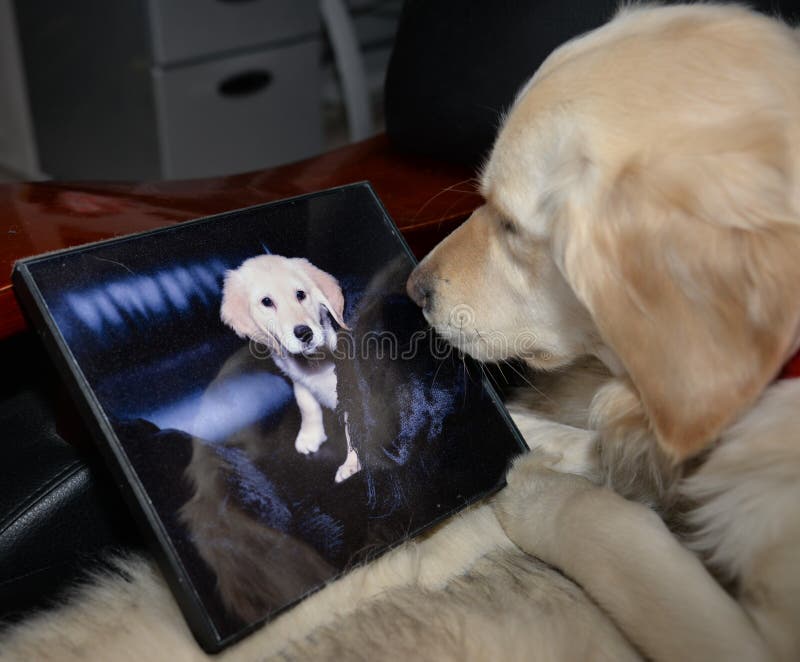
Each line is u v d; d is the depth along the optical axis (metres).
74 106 2.83
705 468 0.91
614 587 0.81
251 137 2.77
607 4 1.19
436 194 1.21
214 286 0.81
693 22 0.90
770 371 0.76
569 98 0.88
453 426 0.94
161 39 2.40
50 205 1.02
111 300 0.74
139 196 1.10
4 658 0.75
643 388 0.80
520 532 0.93
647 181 0.79
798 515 0.81
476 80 1.29
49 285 0.72
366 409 0.88
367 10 3.48
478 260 1.01
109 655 0.75
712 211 0.77
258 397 0.80
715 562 0.88
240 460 0.77
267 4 2.60
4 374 0.89
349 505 0.82
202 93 2.58
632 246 0.79
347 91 2.84
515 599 0.83
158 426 0.73
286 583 0.76
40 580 0.84
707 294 0.77
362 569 0.81
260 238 0.87
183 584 0.70
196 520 0.72
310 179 1.27
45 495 0.84
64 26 2.69
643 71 0.85
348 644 0.76
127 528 0.89
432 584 0.86
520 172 0.93
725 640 0.74
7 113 3.17
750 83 0.82
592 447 1.09
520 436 1.00
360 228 0.96
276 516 0.77
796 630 0.77
